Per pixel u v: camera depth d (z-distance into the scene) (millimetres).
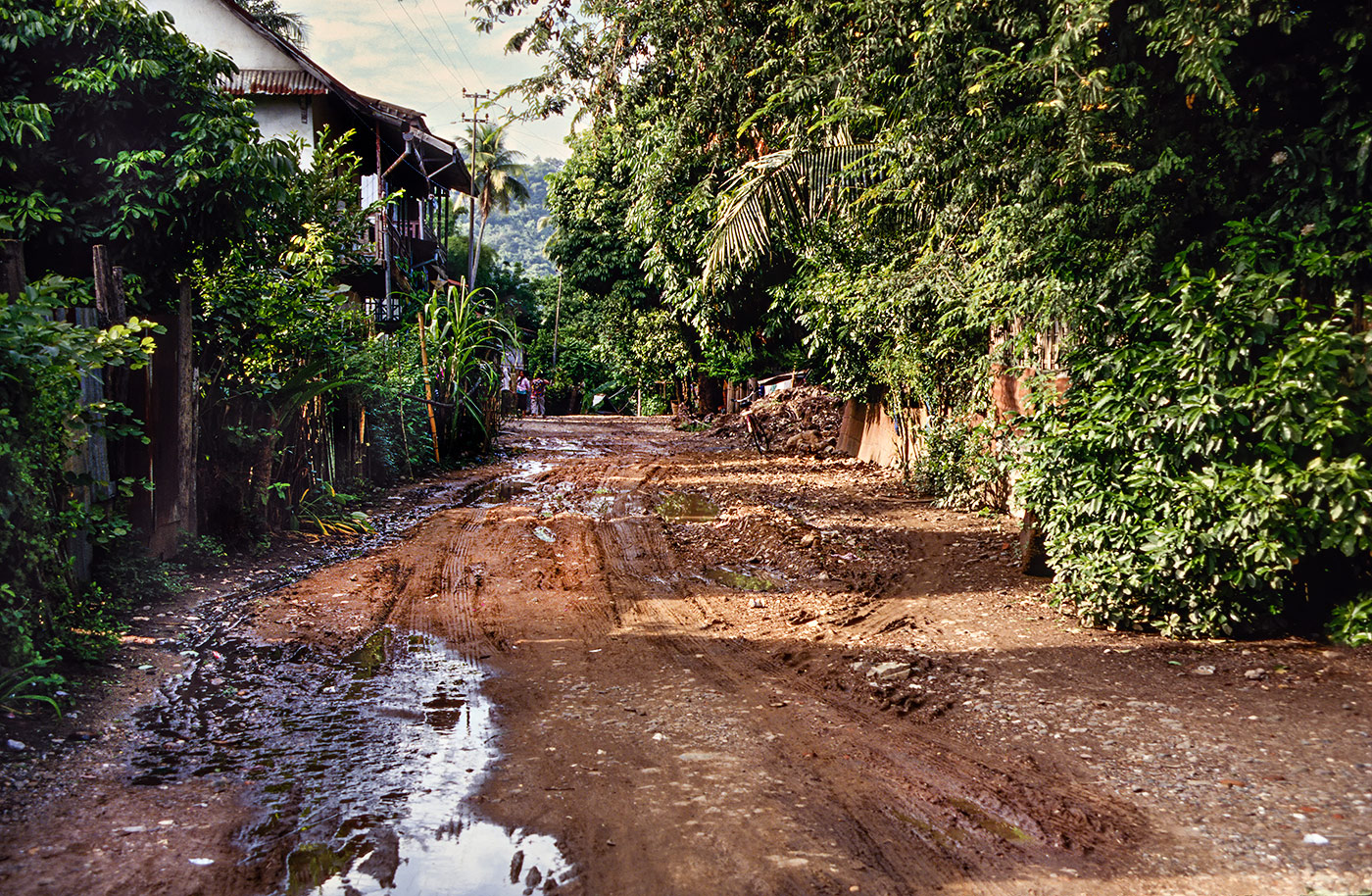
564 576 8375
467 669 5758
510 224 185125
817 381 19922
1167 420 5965
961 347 11539
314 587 7723
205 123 7859
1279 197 6125
